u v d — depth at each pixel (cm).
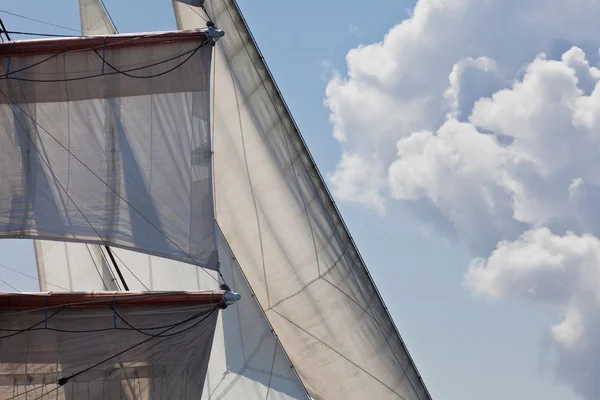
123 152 7556
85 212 7506
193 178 7500
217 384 8050
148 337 7331
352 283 8356
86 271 8750
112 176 7538
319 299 8375
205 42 7600
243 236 8506
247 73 8462
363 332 8356
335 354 8388
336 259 8369
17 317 7325
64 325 7338
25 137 7581
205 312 7325
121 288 8606
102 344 7338
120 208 7506
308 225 8394
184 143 7538
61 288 8881
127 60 7619
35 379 7300
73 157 7562
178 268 8400
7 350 7312
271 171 8444
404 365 8406
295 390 8194
